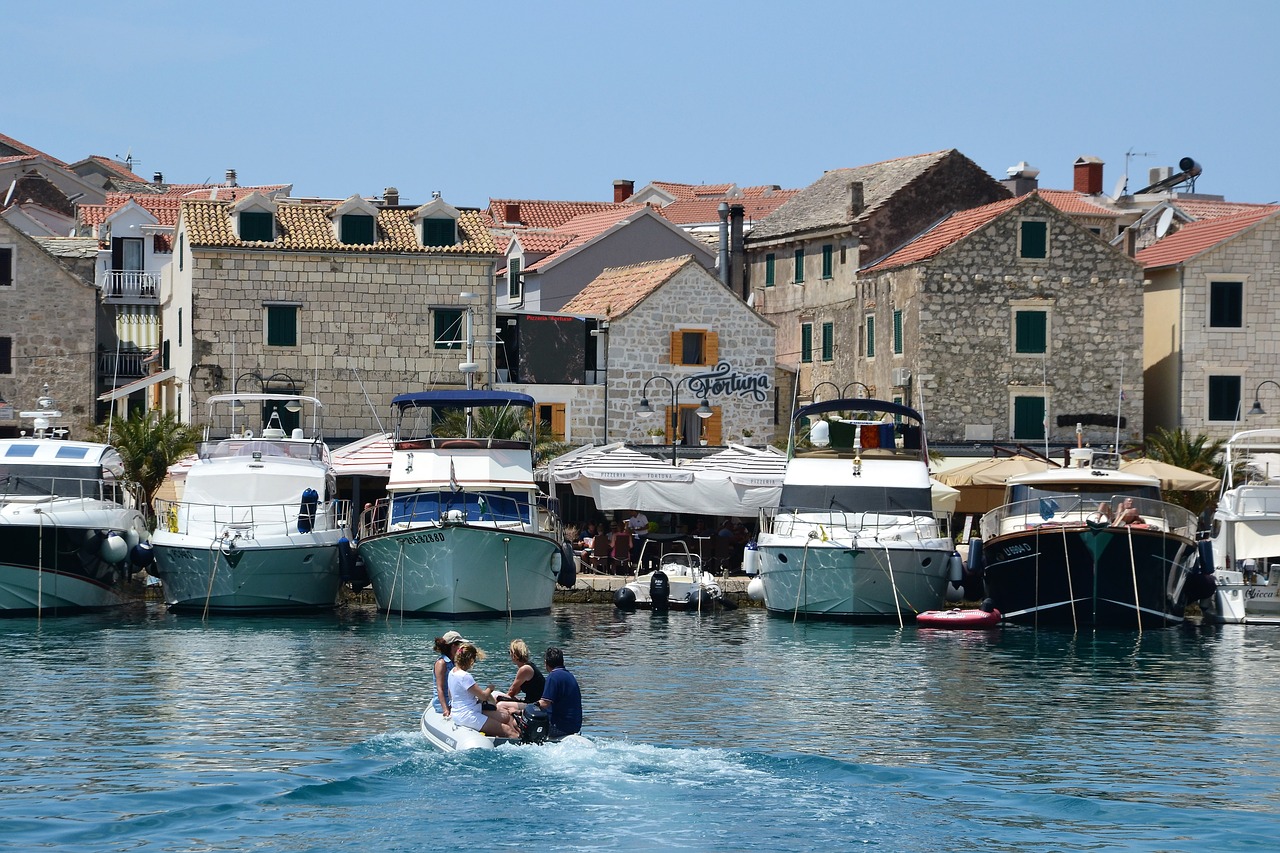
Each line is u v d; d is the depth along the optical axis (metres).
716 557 59.97
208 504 49.50
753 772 27.75
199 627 46.06
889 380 71.81
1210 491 58.22
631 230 87.50
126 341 82.94
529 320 71.06
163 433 59.53
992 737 31.03
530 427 57.09
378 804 25.69
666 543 60.09
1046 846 23.97
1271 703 34.88
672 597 52.91
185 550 48.00
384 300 68.56
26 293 70.75
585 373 71.69
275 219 68.44
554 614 50.78
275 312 67.56
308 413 67.81
